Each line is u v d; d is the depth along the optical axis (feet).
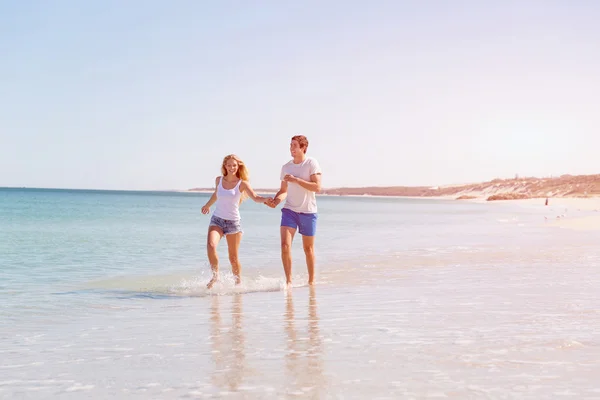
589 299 19.21
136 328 16.06
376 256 38.93
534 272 27.68
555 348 12.14
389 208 248.11
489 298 19.72
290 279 25.43
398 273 28.99
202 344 13.52
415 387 9.56
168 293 23.50
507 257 35.86
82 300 21.66
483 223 96.68
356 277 27.76
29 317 18.15
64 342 14.32
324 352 12.26
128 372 11.17
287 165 26.61
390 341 13.16
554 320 15.43
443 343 12.81
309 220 25.99
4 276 29.17
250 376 10.53
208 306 19.90
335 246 48.70
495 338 13.23
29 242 50.70
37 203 243.60
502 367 10.69
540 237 55.98
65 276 29.37
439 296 20.54
